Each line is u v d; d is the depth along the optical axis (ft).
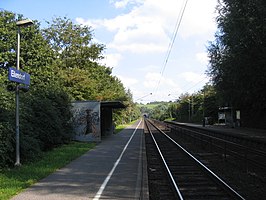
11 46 97.45
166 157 72.90
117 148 81.66
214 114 274.36
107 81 195.00
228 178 47.73
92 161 58.65
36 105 69.21
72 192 35.32
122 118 272.10
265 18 78.43
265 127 155.22
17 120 48.62
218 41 115.24
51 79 102.53
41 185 38.70
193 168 57.36
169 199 36.65
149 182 45.83
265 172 49.52
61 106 87.45
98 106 100.12
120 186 38.50
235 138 107.86
